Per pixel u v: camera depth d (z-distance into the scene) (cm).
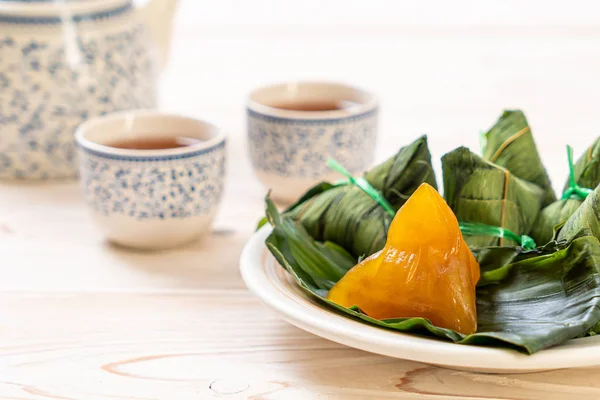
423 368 65
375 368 65
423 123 93
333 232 70
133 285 72
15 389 64
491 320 64
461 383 64
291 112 80
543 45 115
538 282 64
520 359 60
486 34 119
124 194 74
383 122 94
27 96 82
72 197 82
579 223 65
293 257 67
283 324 69
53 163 84
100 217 75
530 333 61
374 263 64
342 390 64
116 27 83
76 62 82
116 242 76
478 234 67
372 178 70
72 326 68
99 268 74
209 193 75
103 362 66
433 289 63
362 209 70
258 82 105
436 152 87
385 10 135
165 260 75
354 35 121
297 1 141
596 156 68
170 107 97
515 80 104
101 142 78
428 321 62
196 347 67
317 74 107
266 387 64
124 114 79
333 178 81
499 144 70
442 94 101
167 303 70
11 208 81
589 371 65
